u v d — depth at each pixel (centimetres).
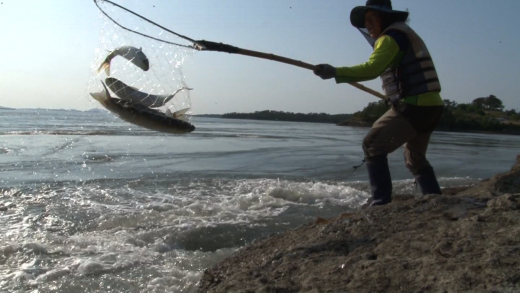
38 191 729
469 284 222
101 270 389
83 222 555
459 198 351
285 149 1795
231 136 2697
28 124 3156
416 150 431
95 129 2597
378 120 405
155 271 388
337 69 368
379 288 243
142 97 383
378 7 394
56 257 424
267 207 652
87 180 834
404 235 301
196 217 582
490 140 3838
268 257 317
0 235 491
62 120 4159
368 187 822
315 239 326
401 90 387
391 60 374
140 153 1352
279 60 374
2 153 1233
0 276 376
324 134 3794
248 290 268
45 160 1111
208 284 315
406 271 250
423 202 354
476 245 257
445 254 256
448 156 1686
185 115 405
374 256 282
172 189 767
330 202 698
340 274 266
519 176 528
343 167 1134
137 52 373
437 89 384
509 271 221
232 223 553
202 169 1035
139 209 623
